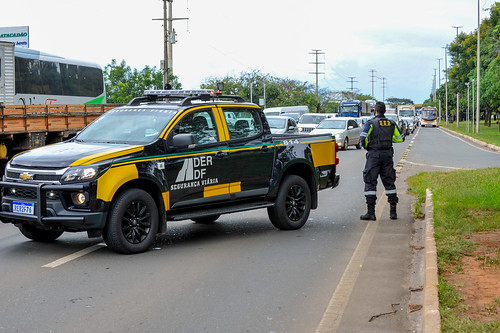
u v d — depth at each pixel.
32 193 7.64
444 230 8.77
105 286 6.38
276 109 40.69
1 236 9.20
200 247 8.38
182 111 8.46
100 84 30.19
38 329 5.09
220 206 8.91
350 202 12.85
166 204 8.13
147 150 7.92
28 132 15.95
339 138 31.22
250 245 8.53
